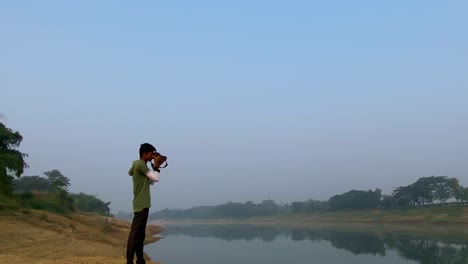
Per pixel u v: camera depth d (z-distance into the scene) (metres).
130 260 7.02
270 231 111.12
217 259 46.94
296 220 182.00
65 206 56.19
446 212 123.88
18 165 39.78
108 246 31.41
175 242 71.38
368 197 160.00
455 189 132.75
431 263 42.97
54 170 108.88
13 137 41.12
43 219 36.88
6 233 26.12
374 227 111.62
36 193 55.06
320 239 76.56
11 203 37.34
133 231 7.09
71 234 33.66
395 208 145.88
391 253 52.09
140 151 7.34
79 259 11.20
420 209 135.88
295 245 65.44
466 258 45.38
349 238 76.88
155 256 48.03
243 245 65.81
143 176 7.16
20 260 12.95
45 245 25.33
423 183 139.38
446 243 60.75
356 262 44.94
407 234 80.62
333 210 173.00
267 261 45.88
